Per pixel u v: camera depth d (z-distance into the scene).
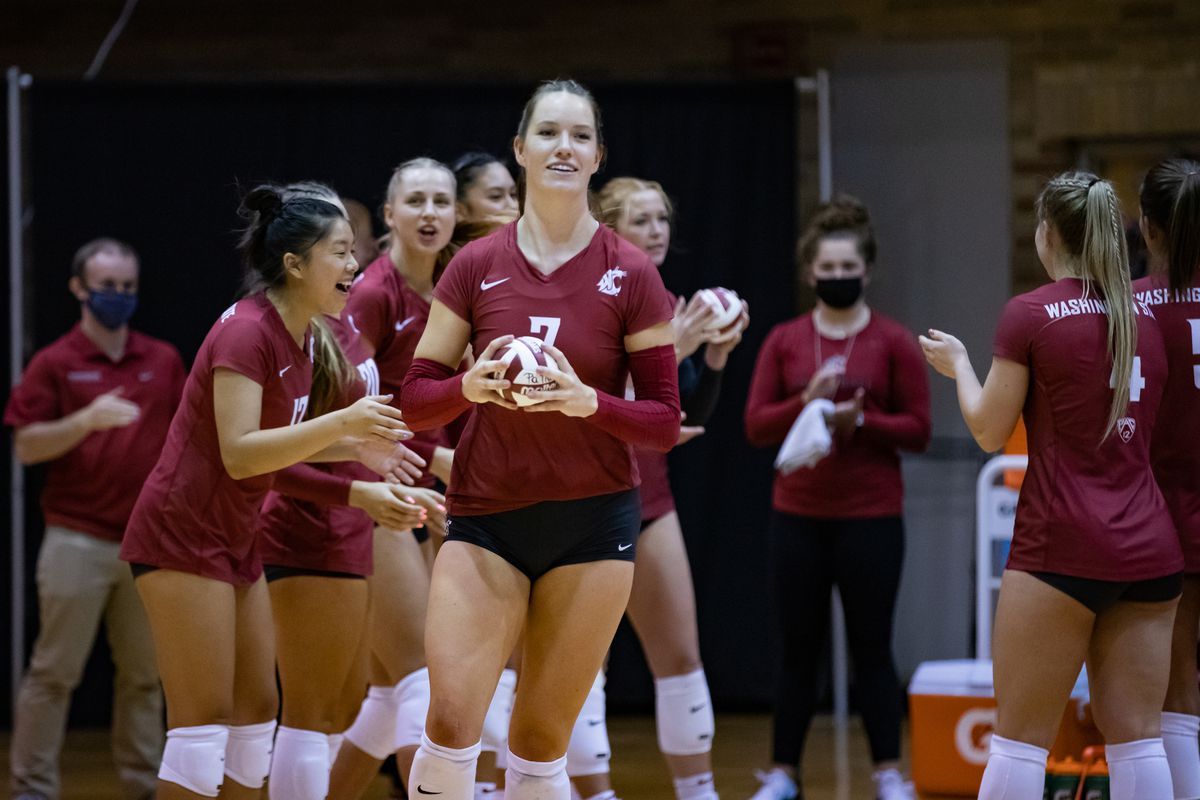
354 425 10.80
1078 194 11.15
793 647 16.70
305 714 12.98
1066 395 10.89
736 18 24.66
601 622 10.02
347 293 11.83
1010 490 18.06
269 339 11.45
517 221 10.34
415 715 13.35
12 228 22.05
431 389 9.98
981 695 17.14
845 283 17.05
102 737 22.39
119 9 25.11
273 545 12.90
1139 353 11.05
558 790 10.20
